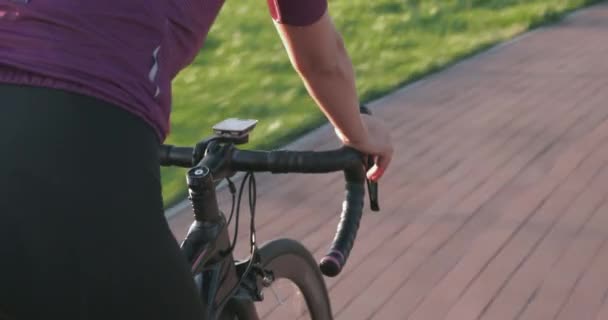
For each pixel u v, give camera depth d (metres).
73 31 1.51
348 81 1.81
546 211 5.24
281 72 9.63
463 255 4.72
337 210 5.47
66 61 1.49
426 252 4.77
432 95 8.01
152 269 1.51
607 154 6.16
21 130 1.45
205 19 1.69
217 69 9.95
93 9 1.53
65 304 1.46
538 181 5.72
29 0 1.52
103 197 1.46
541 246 4.77
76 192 1.45
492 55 9.45
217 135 2.10
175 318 1.56
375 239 4.96
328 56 1.75
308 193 5.73
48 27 1.51
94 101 1.49
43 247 1.44
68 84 1.48
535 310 4.12
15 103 1.47
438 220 5.19
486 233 4.98
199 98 8.79
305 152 2.00
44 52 1.49
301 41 1.71
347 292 4.38
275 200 5.62
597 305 4.14
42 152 1.45
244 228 5.21
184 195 5.84
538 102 7.53
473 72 8.77
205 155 2.07
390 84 8.54
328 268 1.96
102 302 1.47
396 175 5.95
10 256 1.46
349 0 12.68
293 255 2.63
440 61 9.34
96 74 1.50
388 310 4.19
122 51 1.54
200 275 2.14
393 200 5.51
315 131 7.36
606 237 4.85
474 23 11.18
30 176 1.44
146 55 1.57
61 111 1.47
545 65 8.82
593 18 10.81
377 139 2.01
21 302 1.48
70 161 1.45
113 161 1.48
